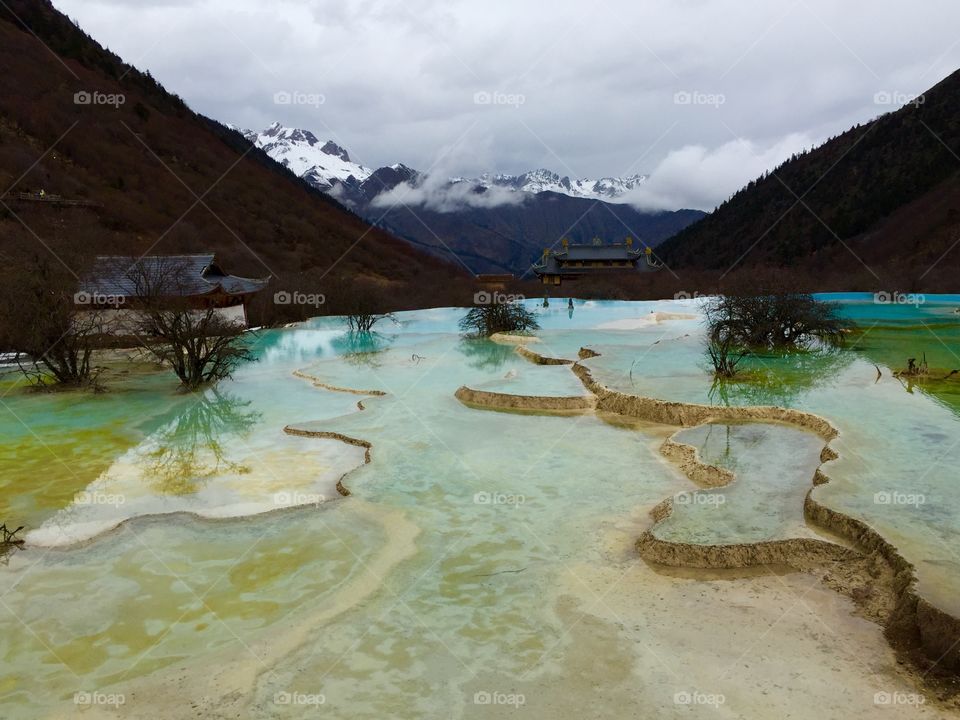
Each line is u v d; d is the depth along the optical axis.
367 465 10.43
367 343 25.88
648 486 9.48
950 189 71.94
